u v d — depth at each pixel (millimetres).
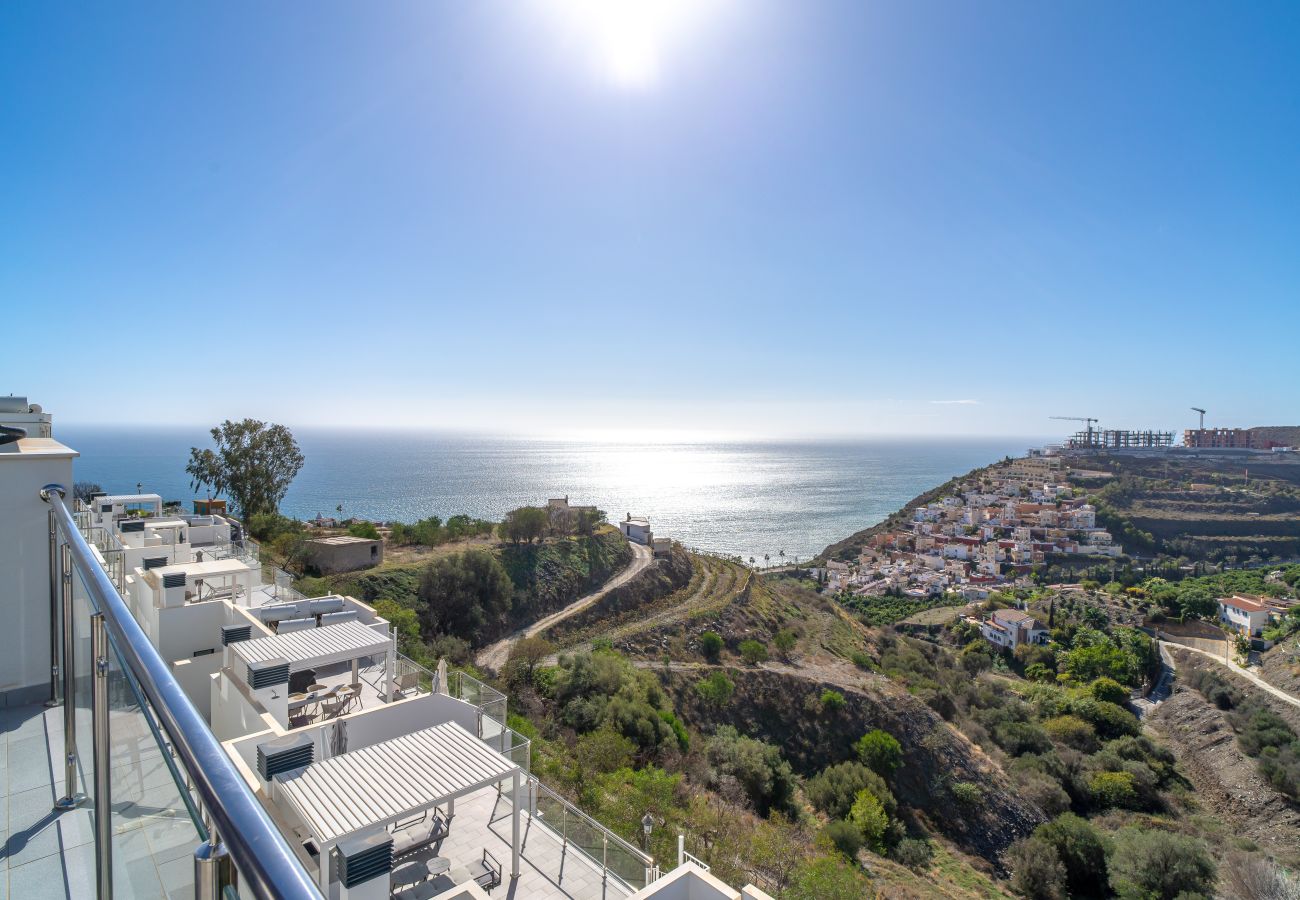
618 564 67125
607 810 19344
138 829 3455
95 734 3656
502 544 62219
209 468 45969
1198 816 47344
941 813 39969
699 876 8711
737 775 32906
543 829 11516
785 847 22547
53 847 4992
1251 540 132875
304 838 8578
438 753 10078
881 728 44750
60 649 7078
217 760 1950
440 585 46562
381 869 8078
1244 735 55656
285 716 11211
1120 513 146500
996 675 79062
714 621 57781
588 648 46344
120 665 3826
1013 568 123812
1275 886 34750
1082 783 47312
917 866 33156
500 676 36500
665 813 20781
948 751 44031
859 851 31438
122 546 15547
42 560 7129
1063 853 36594
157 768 3109
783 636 57562
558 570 60156
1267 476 172000
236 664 11695
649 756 30031
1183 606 90938
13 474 6945
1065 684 74125
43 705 7031
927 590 113312
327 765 9531
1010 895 33562
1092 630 84375
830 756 43344
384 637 13094
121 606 3219
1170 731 62406
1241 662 74312
